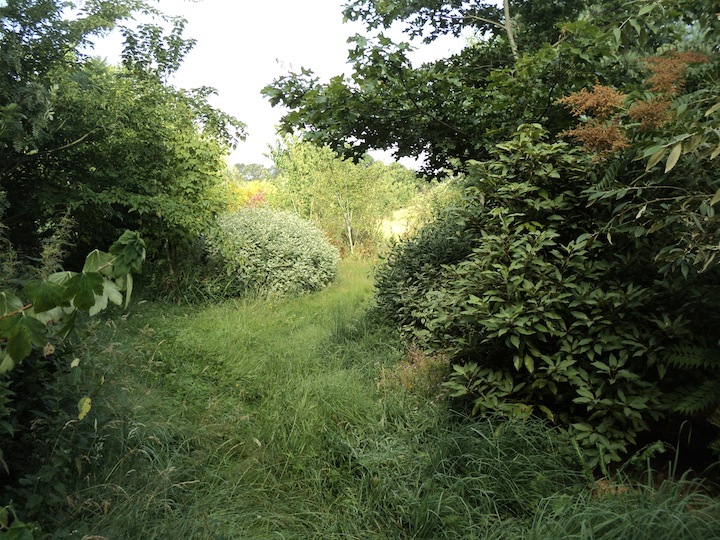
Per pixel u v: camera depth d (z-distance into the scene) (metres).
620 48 4.60
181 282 8.95
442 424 3.70
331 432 3.81
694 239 2.76
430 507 2.88
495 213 3.88
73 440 2.75
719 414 3.11
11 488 2.44
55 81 6.46
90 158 7.19
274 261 9.86
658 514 2.45
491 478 3.07
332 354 5.82
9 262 3.16
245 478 3.39
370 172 16.38
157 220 8.34
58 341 2.83
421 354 5.18
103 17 7.39
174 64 8.70
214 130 9.11
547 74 5.01
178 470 3.23
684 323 3.09
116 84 7.95
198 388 4.75
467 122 5.65
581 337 3.43
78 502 2.63
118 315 6.37
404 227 16.05
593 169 3.66
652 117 3.01
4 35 5.84
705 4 3.11
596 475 3.24
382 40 5.04
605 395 3.29
